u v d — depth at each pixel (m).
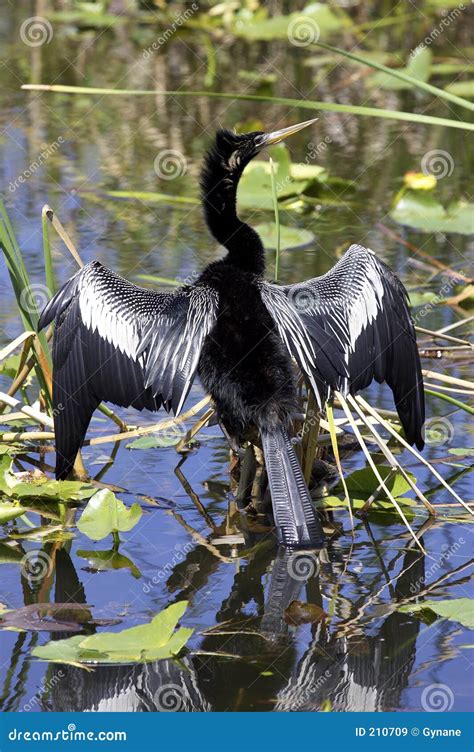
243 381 6.12
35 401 7.84
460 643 5.00
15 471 7.09
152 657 4.73
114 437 7.22
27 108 15.59
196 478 7.03
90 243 10.95
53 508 6.66
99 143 14.22
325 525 6.37
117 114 15.59
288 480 5.96
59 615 5.24
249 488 6.66
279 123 15.16
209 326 6.28
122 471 7.14
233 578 5.68
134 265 10.31
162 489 6.85
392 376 6.66
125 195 12.27
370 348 6.49
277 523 5.90
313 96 15.97
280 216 12.17
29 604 5.37
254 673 4.79
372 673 4.77
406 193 11.80
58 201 12.10
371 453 7.29
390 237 11.45
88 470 7.14
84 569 5.79
